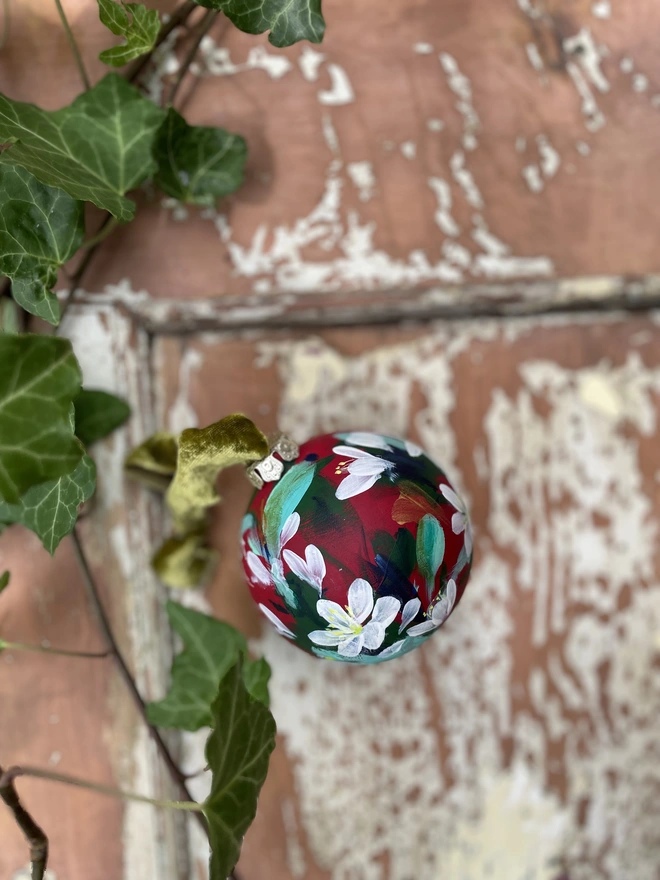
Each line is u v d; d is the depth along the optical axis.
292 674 0.37
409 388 0.37
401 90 0.35
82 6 0.34
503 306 0.36
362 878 0.38
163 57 0.34
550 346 0.37
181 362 0.36
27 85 0.34
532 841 0.39
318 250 0.35
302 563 0.27
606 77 0.36
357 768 0.38
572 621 0.38
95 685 0.36
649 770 0.39
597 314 0.37
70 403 0.23
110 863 0.36
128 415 0.35
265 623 0.37
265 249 0.35
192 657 0.33
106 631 0.34
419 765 0.38
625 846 0.39
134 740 0.36
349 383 0.37
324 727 0.38
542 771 0.39
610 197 0.36
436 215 0.36
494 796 0.38
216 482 0.36
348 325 0.36
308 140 0.35
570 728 0.39
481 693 0.38
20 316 0.33
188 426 0.36
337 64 0.35
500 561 0.38
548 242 0.36
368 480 0.27
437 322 0.37
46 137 0.30
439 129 0.35
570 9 0.35
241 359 0.36
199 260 0.35
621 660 0.38
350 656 0.28
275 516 0.28
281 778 0.38
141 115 0.32
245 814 0.27
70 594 0.35
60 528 0.29
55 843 0.36
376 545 0.26
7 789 0.26
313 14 0.29
